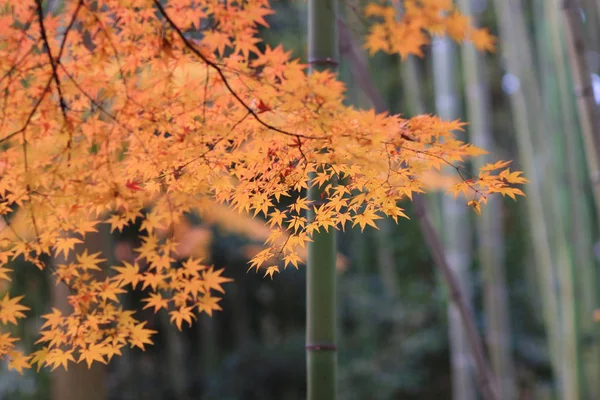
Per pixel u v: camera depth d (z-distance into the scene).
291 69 1.13
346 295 7.62
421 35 1.60
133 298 6.56
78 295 1.27
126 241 5.30
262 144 1.13
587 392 3.69
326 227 1.21
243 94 1.13
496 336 4.34
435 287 7.52
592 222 5.64
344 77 6.70
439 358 7.15
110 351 1.26
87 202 1.18
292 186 1.20
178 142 1.13
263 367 7.13
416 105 5.43
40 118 1.15
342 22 1.90
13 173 1.16
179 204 1.33
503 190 1.10
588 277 3.94
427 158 1.11
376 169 1.05
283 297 7.47
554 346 4.24
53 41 1.16
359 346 7.32
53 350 1.26
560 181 3.57
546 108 4.43
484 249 4.38
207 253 4.24
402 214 1.14
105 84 1.17
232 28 1.23
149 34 1.13
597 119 2.32
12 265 5.09
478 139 4.22
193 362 7.50
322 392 1.53
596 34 4.50
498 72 7.77
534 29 6.45
